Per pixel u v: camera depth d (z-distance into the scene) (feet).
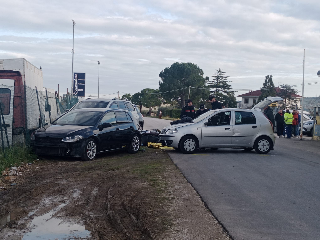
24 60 48.11
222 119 42.65
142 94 273.33
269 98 78.79
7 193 22.95
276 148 50.72
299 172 31.27
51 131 36.32
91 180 27.12
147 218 18.30
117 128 40.91
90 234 16.16
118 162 35.86
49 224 17.43
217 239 15.71
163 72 255.70
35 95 46.26
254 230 16.78
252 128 42.63
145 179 27.68
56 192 23.39
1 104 38.91
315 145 57.31
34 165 32.99
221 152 44.06
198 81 237.66
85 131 36.65
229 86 256.32
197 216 18.83
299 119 78.28
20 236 15.93
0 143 38.93
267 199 22.20
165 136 42.42
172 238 15.72
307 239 15.76
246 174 29.96
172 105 258.16
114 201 21.39
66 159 37.04
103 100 55.88
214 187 25.11
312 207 20.65
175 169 32.01
